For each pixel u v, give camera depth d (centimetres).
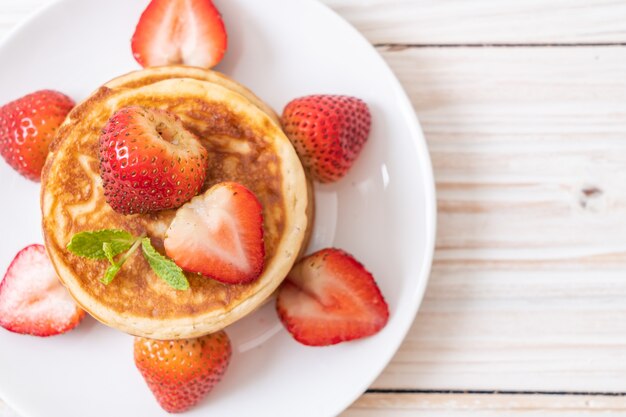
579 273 49
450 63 49
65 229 44
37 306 46
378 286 46
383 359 46
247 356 47
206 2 46
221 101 44
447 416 49
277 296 46
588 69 49
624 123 49
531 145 49
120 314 43
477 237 49
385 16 50
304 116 45
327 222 47
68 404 47
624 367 49
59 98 47
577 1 49
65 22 48
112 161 41
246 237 42
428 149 49
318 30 47
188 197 42
